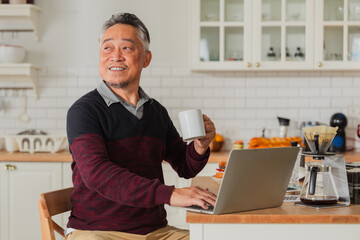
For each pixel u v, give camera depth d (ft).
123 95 6.93
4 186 12.97
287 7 14.19
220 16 14.19
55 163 12.95
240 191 5.52
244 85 15.24
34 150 13.83
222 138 14.35
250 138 15.25
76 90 15.17
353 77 15.24
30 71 14.43
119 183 5.67
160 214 6.81
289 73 15.24
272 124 15.25
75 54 15.15
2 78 15.07
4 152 13.99
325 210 5.79
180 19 15.15
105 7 15.12
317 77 15.24
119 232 6.32
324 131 6.54
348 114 15.14
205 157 7.27
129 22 6.89
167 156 7.75
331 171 6.28
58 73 15.15
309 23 14.12
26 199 12.97
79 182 6.48
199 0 14.14
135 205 5.68
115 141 6.56
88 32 15.15
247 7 14.12
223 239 5.49
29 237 13.00
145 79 15.19
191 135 6.15
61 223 13.01
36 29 14.92
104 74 6.83
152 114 7.07
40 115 15.19
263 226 5.49
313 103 15.23
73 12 15.14
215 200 5.64
